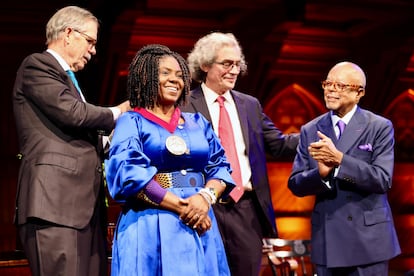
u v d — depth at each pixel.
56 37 3.88
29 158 3.69
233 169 4.26
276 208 10.38
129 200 3.42
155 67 3.49
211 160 3.62
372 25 9.98
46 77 3.69
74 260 3.62
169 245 3.27
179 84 3.51
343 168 3.98
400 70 10.30
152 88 3.48
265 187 4.39
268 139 4.65
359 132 4.17
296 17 8.88
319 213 4.23
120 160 3.27
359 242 4.06
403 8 9.51
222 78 4.37
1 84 8.56
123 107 3.82
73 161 3.69
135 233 3.33
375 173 4.00
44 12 8.48
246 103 4.54
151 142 3.39
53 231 3.60
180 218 3.33
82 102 3.71
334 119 4.30
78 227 3.63
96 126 3.68
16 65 8.58
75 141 3.73
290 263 5.59
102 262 3.81
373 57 10.26
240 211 4.31
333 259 4.09
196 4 9.02
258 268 4.34
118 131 3.41
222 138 4.32
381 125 4.18
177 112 3.57
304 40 10.22
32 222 3.63
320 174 4.05
